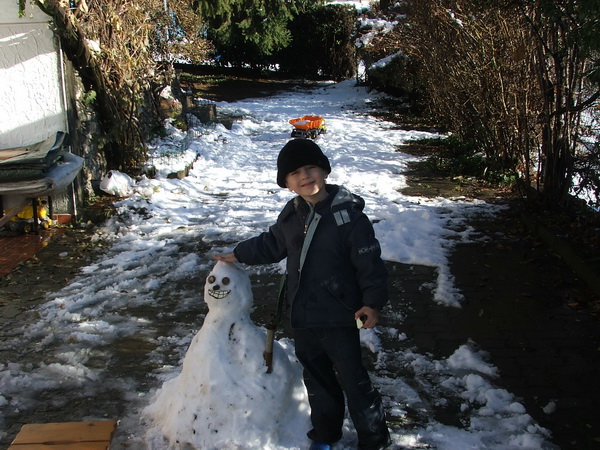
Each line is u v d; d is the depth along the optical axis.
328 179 9.88
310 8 27.52
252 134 14.55
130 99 9.15
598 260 5.75
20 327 4.84
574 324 4.78
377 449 3.07
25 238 7.05
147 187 8.69
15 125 7.37
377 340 4.54
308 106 19.86
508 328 4.74
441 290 5.41
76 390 3.88
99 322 4.87
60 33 7.24
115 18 8.70
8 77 7.24
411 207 8.14
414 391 3.86
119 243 6.91
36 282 5.79
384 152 12.19
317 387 3.07
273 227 3.15
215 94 22.53
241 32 25.69
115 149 9.06
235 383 3.08
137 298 5.38
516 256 6.30
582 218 6.97
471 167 10.20
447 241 6.72
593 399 3.75
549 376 4.03
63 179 6.75
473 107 10.20
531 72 7.71
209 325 3.19
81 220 7.59
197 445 3.08
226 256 3.25
